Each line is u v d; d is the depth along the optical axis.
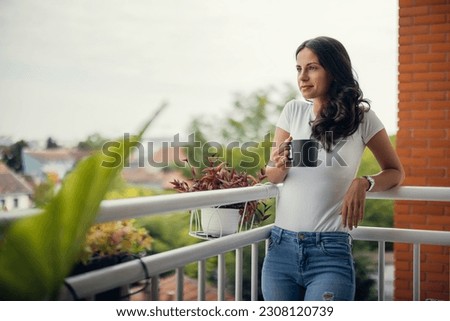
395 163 1.81
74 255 0.73
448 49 3.47
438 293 3.39
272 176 1.77
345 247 1.67
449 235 1.78
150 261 1.15
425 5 3.53
